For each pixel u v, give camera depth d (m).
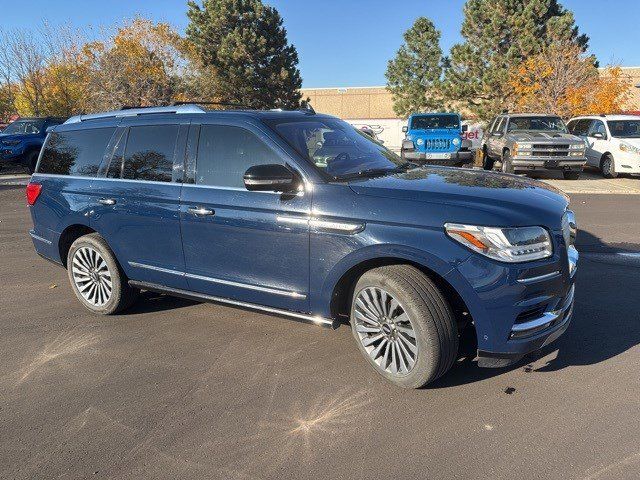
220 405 3.41
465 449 2.86
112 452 2.97
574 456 2.76
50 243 5.34
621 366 3.69
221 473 2.75
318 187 3.64
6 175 19.50
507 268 3.06
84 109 28.39
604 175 15.61
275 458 2.86
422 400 3.37
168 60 28.38
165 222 4.38
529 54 25.92
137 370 3.94
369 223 3.39
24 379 3.86
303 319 3.84
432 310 3.23
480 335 3.20
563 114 21.89
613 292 5.23
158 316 5.02
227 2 30.12
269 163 3.88
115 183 4.70
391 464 2.76
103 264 4.97
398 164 4.39
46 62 28.75
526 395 3.37
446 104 33.22
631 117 15.82
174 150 4.37
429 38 34.81
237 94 31.11
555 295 3.26
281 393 3.53
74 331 4.72
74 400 3.54
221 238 4.07
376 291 3.48
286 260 3.79
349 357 4.02
